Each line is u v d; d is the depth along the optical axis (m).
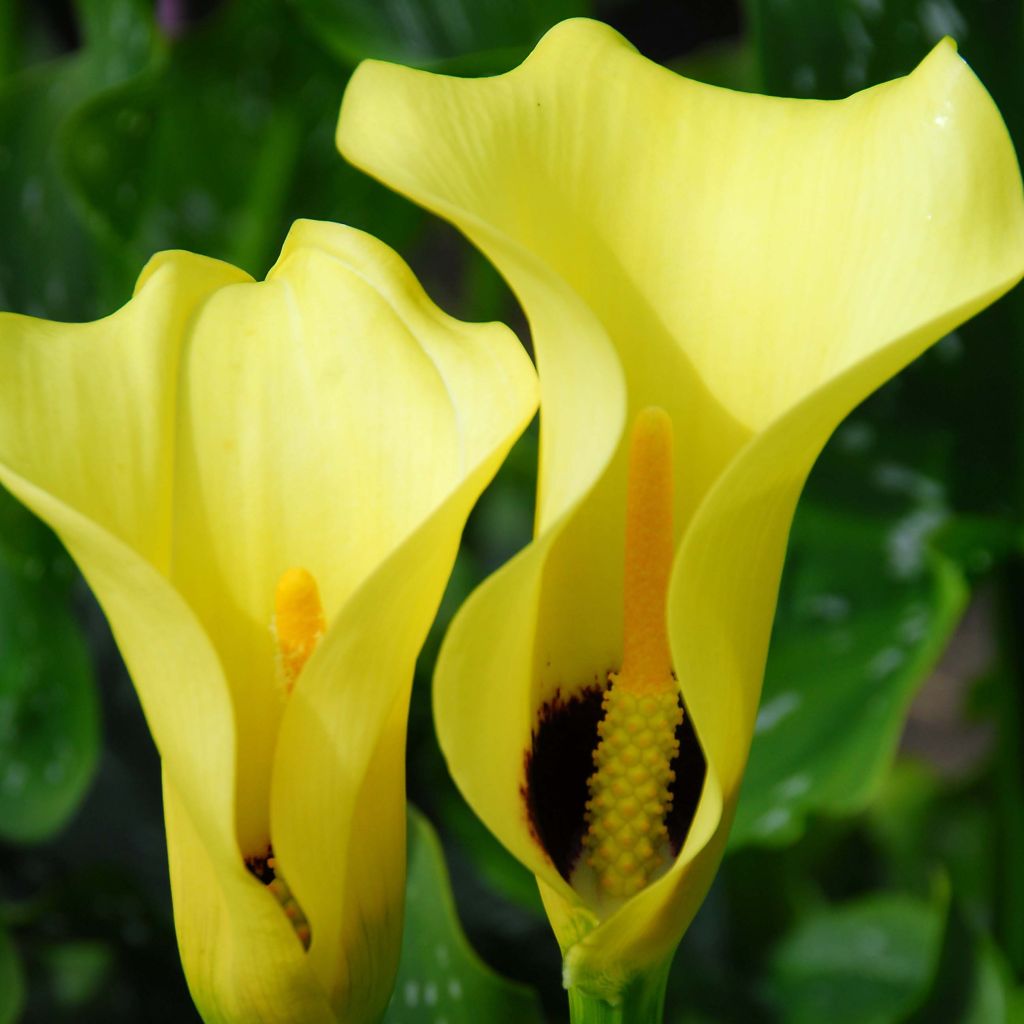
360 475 0.62
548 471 0.60
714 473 0.62
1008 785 0.81
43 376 0.60
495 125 0.61
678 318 0.62
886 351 0.58
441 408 0.61
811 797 0.74
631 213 0.62
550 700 0.62
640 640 0.61
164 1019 0.80
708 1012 0.82
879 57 0.75
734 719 0.60
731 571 0.59
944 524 0.80
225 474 0.62
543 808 0.61
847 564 0.80
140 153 0.82
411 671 0.60
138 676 0.59
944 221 0.60
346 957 0.61
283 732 0.59
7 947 0.73
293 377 0.62
